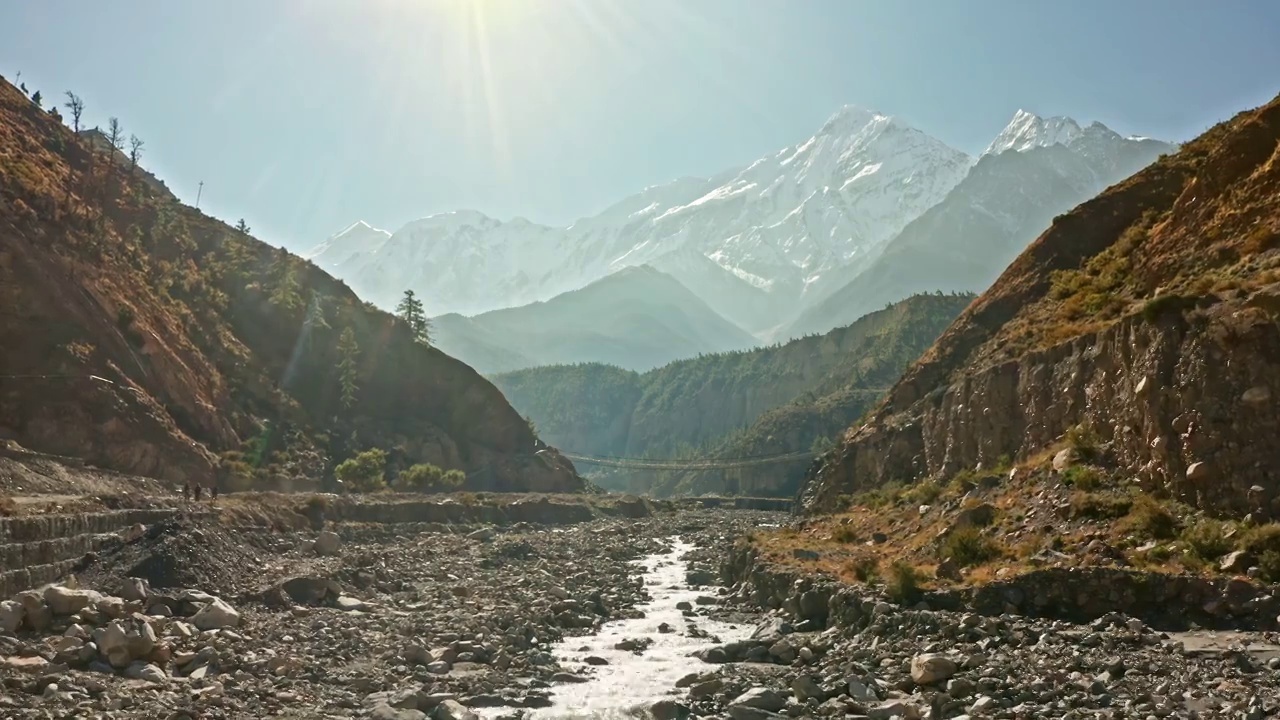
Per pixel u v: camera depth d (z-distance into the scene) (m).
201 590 38.72
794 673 28.16
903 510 50.56
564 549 71.44
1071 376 44.50
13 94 127.06
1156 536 31.05
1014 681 23.38
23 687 23.44
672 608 43.75
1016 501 39.19
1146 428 34.53
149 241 123.31
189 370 98.62
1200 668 22.80
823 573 39.34
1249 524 29.14
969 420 55.69
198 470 83.56
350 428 127.69
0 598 34.94
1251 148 47.00
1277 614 25.55
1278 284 32.38
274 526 65.81
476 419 148.50
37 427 72.75
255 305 132.38
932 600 31.47
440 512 89.31
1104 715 20.36
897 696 24.30
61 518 43.44
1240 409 30.89
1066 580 29.41
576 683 28.41
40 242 87.50
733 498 182.62
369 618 37.81
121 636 26.62
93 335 84.00
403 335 150.12
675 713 24.52
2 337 76.62
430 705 25.38
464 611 40.12
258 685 25.97
